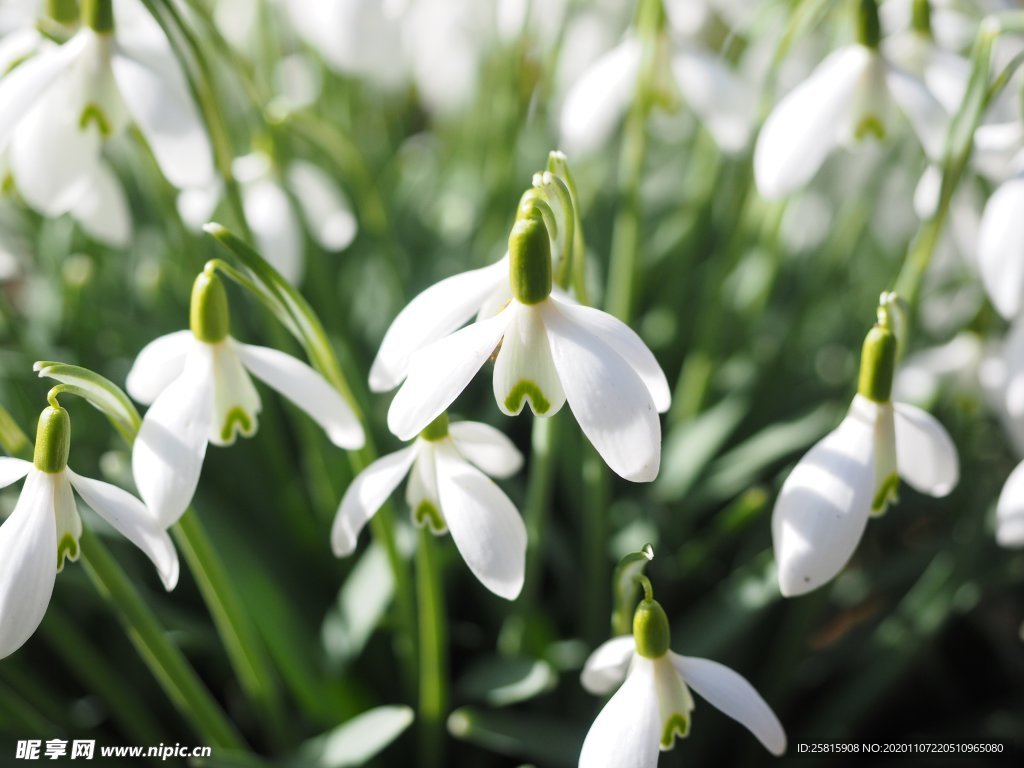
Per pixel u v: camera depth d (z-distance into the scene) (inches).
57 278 15.2
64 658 13.7
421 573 11.4
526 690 12.1
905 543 16.5
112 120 11.7
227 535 12.9
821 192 17.7
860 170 16.2
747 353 15.9
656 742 10.1
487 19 18.8
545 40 17.5
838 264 16.2
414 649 12.5
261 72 16.8
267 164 13.8
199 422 10.3
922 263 11.7
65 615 13.6
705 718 13.5
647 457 9.7
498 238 16.0
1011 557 14.2
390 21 14.7
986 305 13.6
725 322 16.1
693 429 14.7
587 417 9.7
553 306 9.9
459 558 13.3
